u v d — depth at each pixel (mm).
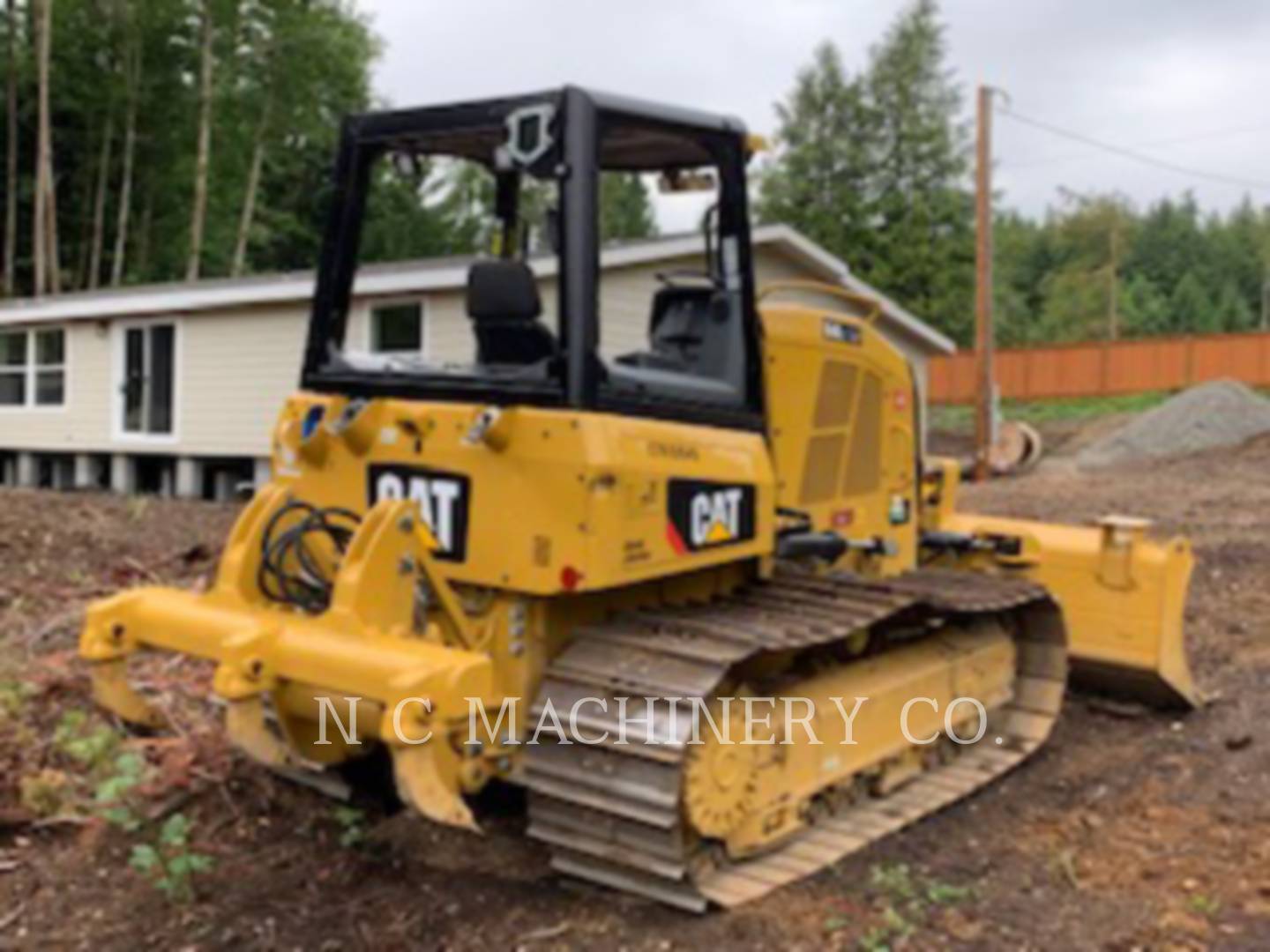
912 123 40500
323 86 32094
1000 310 58094
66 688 5883
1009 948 3973
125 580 8508
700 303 4652
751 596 4652
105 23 29688
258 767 5176
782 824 4480
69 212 31734
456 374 4219
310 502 4598
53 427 17797
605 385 3982
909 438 5785
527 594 4039
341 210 4648
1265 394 32562
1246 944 4004
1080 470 21359
